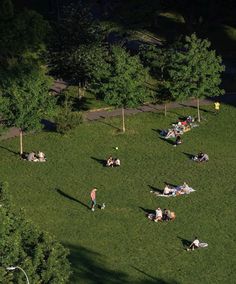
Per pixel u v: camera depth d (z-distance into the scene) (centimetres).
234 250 8650
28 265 6831
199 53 11744
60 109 11831
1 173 10369
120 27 14062
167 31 15162
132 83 11406
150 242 8812
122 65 11400
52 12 16288
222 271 8300
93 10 15500
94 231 9025
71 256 8525
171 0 14625
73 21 12262
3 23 11631
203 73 11725
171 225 9125
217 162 10644
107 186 10025
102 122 11794
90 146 11100
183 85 11738
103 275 8206
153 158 10756
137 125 11712
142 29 15000
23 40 11688
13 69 10912
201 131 11531
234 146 11125
